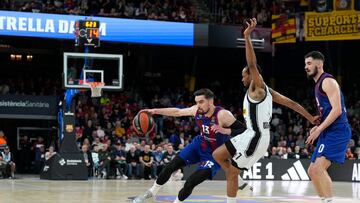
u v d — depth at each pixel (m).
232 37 21.98
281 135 23.70
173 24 21.42
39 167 20.70
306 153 20.78
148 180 18.19
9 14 19.66
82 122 21.42
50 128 22.45
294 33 22.48
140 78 26.19
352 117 25.27
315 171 6.81
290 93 27.39
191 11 24.45
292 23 22.52
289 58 27.33
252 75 6.82
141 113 8.16
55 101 20.61
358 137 23.73
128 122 22.20
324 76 6.87
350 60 27.00
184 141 21.52
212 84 27.02
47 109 20.52
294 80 27.75
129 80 25.83
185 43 21.55
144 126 8.06
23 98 20.34
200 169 7.81
